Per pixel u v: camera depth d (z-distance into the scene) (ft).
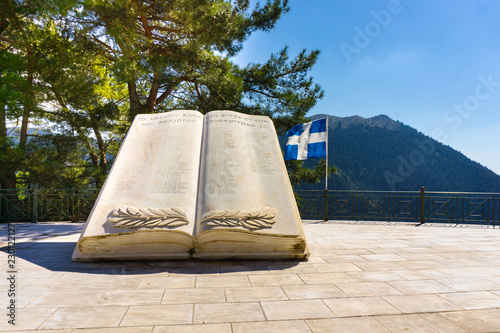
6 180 33.63
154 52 34.17
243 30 38.70
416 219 26.43
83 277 9.84
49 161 34.55
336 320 6.98
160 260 11.76
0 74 29.04
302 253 12.25
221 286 9.19
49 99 34.14
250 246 11.90
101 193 12.46
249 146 14.47
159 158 13.71
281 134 44.37
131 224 11.11
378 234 19.79
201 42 33.40
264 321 6.88
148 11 34.24
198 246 11.56
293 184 45.68
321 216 28.35
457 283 9.68
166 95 41.78
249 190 12.59
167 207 11.78
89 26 33.27
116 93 53.31
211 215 11.41
